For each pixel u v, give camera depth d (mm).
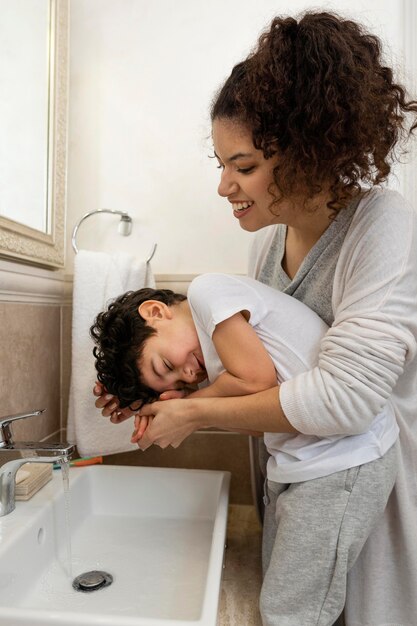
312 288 845
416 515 761
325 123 666
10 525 775
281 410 693
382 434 742
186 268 1271
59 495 907
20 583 748
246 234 1260
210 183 1268
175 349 854
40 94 1129
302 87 663
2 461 812
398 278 679
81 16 1300
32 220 1087
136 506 1079
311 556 698
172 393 869
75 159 1293
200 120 1271
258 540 1025
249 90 688
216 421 769
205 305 799
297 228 839
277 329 810
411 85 1135
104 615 561
